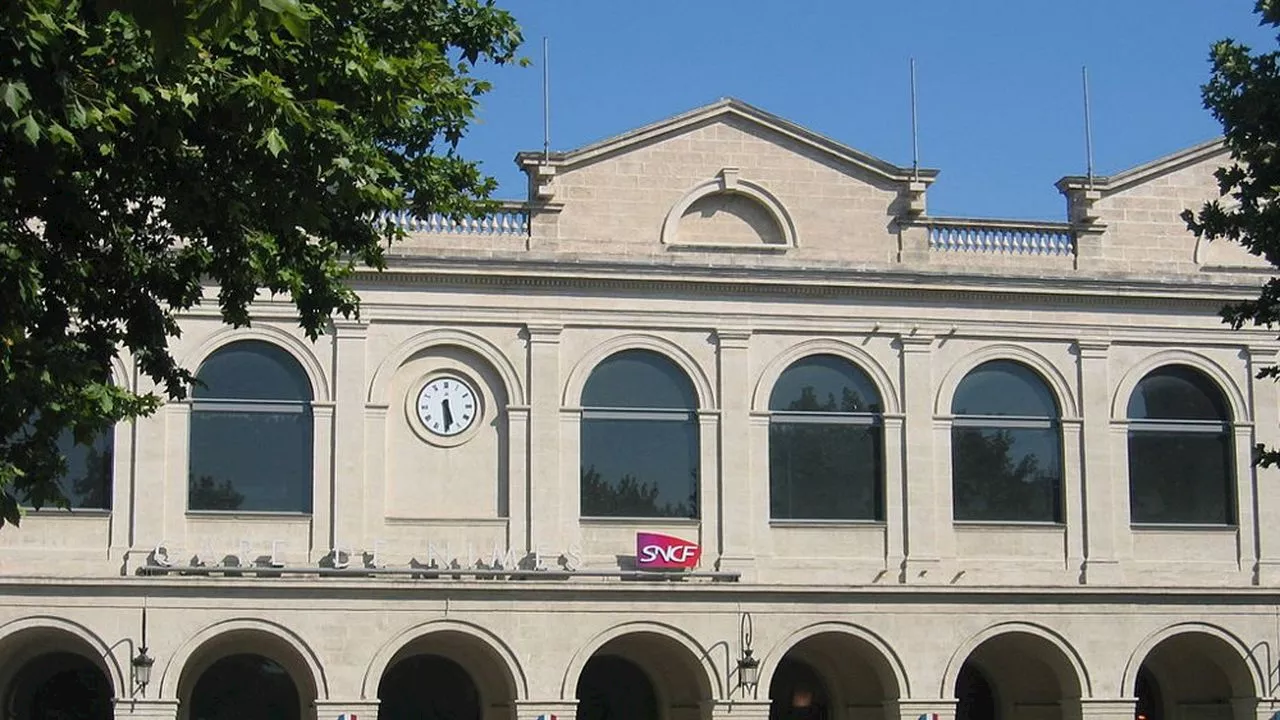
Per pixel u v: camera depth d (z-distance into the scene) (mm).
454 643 52969
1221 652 55156
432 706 55000
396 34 31703
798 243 54500
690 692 55094
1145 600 54312
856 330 54406
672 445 53375
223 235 28953
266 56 27594
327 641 50531
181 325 51469
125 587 49906
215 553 50938
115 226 29328
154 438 51094
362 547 51500
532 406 52781
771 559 53125
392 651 50750
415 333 52562
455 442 52500
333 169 27625
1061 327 55406
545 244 53219
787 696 57562
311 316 31531
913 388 54469
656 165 54188
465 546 52062
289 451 51812
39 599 49656
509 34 34125
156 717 49688
